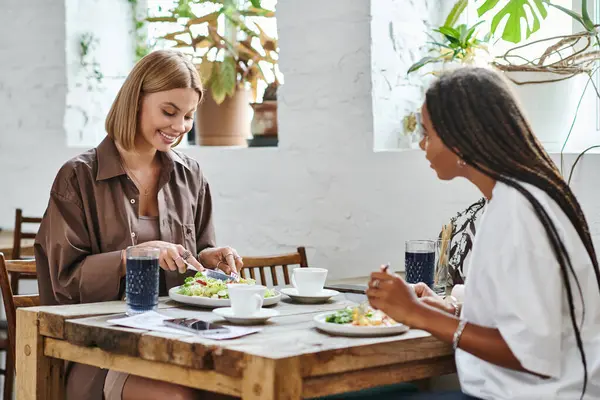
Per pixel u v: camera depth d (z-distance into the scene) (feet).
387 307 5.09
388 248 9.47
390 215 9.43
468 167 5.31
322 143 9.95
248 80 11.32
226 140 11.24
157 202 7.52
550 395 4.92
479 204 7.84
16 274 10.62
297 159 10.18
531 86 8.43
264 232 10.52
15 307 6.84
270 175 10.44
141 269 5.88
